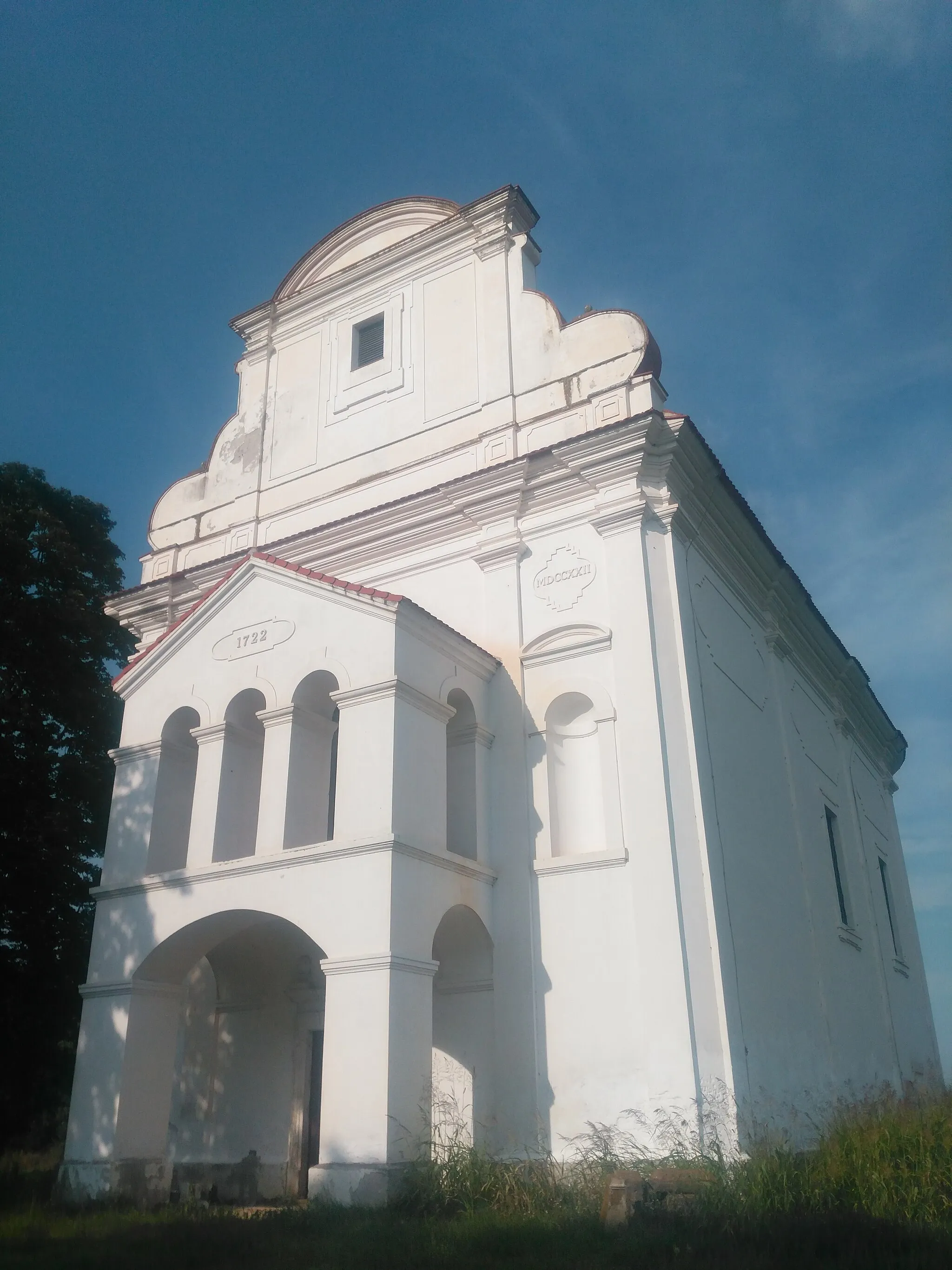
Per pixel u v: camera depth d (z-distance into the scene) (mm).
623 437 14570
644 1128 11531
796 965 15422
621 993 12305
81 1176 12195
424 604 16016
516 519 15625
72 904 18016
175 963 13188
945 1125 10922
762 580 18328
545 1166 11117
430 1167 10555
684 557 14953
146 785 14234
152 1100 12688
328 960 11461
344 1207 10156
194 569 18453
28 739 18109
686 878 12602
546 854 13453
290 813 12828
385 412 18422
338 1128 10789
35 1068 17328
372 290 19656
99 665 20141
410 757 12531
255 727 14258
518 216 18344
